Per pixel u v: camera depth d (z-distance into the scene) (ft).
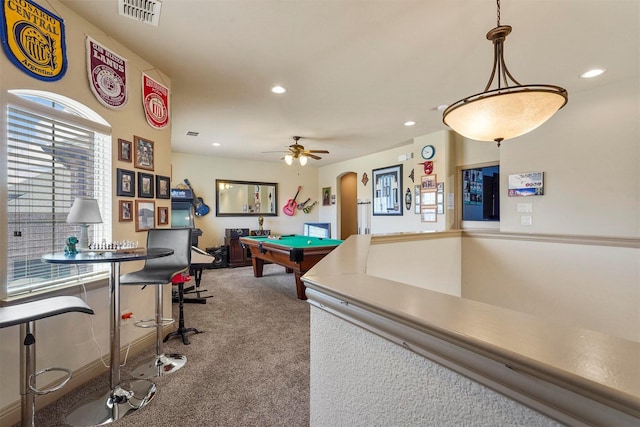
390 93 10.67
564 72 9.12
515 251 9.86
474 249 10.77
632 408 1.04
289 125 14.46
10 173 5.58
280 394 6.17
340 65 8.68
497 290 10.25
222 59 8.30
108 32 7.05
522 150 12.09
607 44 7.61
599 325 8.30
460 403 1.69
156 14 6.41
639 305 7.68
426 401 1.89
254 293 14.26
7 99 5.28
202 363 7.45
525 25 6.82
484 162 14.85
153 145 8.63
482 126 6.60
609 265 8.13
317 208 26.78
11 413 5.24
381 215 20.40
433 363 1.83
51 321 6.00
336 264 3.95
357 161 22.85
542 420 1.34
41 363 5.82
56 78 5.98
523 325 1.67
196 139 17.10
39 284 5.95
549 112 6.26
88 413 5.50
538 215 11.62
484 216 15.66
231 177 22.77
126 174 7.67
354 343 2.48
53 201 6.30
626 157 9.62
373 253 7.90
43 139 6.04
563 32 7.09
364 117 13.29
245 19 6.61
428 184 16.52
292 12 6.39
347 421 2.59
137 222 8.00
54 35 5.94
